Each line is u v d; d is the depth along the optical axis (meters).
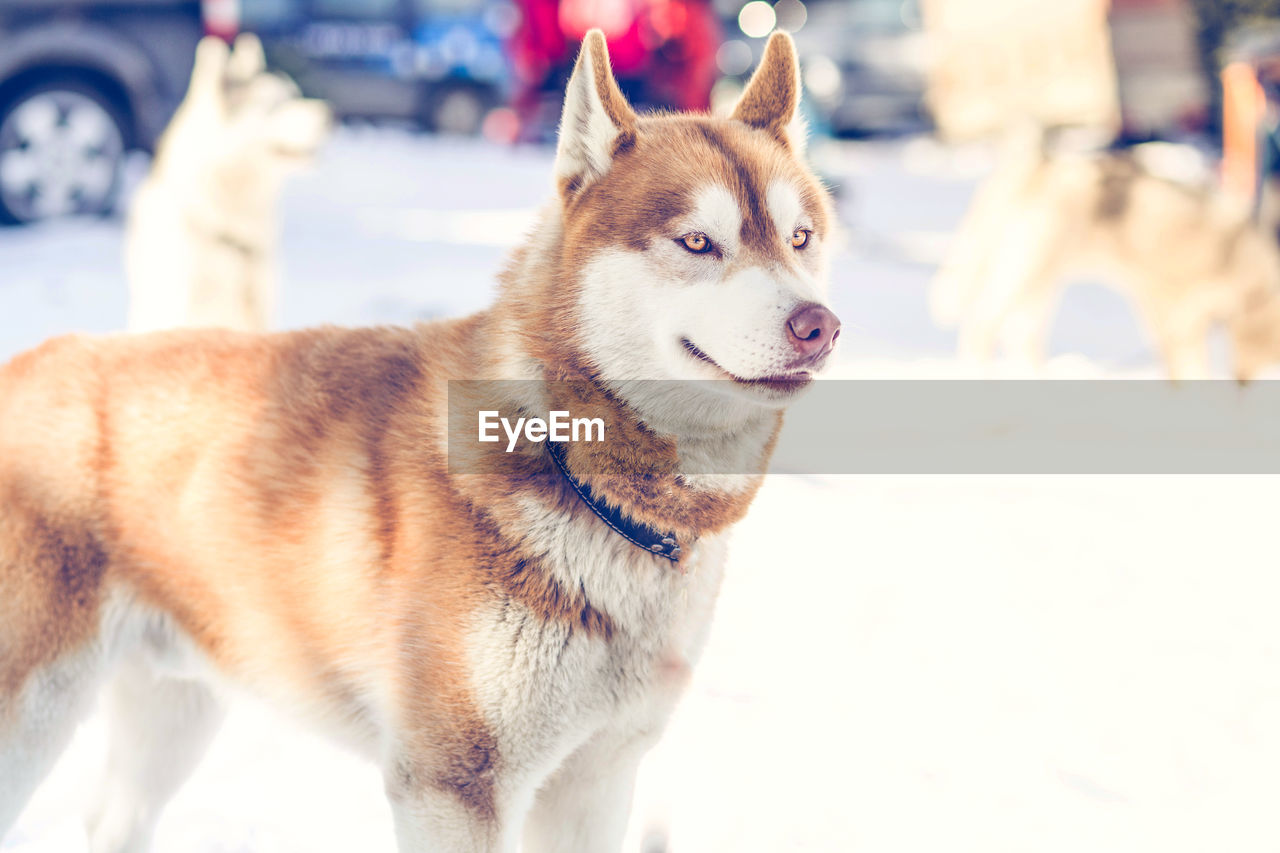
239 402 2.10
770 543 4.01
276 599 2.05
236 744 2.78
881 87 14.07
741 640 3.32
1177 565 3.91
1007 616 3.50
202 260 4.74
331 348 2.18
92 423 2.09
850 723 2.91
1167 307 6.07
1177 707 3.01
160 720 2.34
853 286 7.98
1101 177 6.03
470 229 8.73
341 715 2.10
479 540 1.91
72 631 2.05
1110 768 2.73
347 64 12.83
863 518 4.27
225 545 2.06
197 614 2.12
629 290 1.96
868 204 11.53
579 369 1.98
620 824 2.15
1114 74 7.28
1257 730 2.91
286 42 11.68
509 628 1.90
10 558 2.02
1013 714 2.96
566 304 1.99
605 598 1.95
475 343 2.08
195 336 2.23
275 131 4.80
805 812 2.55
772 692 3.04
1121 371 6.46
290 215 8.76
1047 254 6.11
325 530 2.01
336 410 2.07
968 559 3.91
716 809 2.55
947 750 2.80
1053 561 3.92
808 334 1.85
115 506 2.08
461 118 13.47
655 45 10.52
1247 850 2.44
